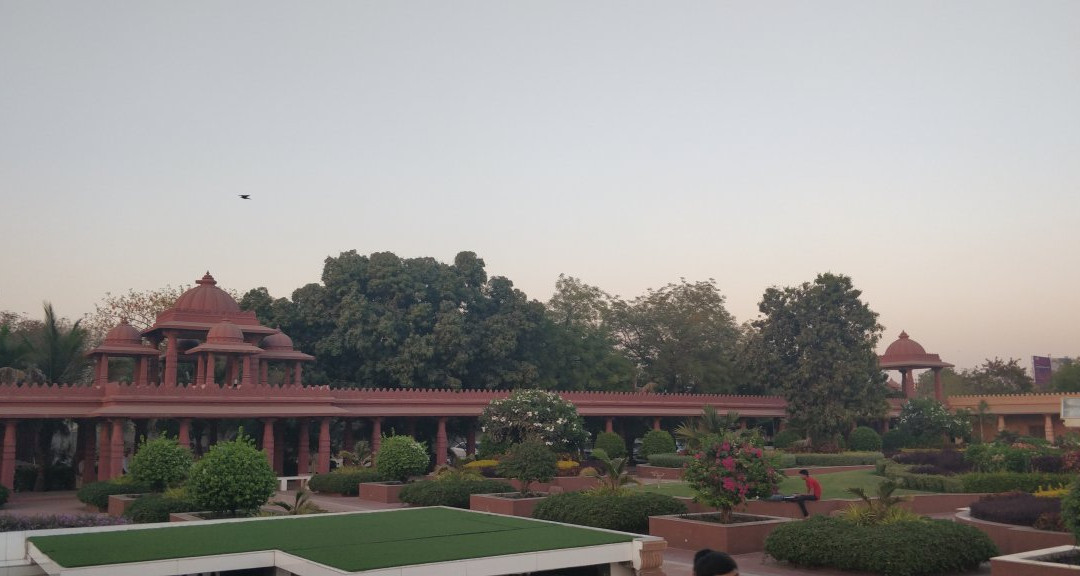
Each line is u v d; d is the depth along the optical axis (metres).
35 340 50.16
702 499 19.09
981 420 60.03
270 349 47.44
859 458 45.12
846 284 53.03
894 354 64.06
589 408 49.09
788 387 52.59
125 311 62.28
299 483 37.38
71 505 31.28
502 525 16.58
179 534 15.38
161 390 36.00
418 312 52.31
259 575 14.41
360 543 13.91
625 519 20.47
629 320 67.06
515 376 54.03
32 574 14.21
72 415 35.09
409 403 43.84
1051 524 17.09
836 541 15.56
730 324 68.31
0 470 37.19
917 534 15.16
